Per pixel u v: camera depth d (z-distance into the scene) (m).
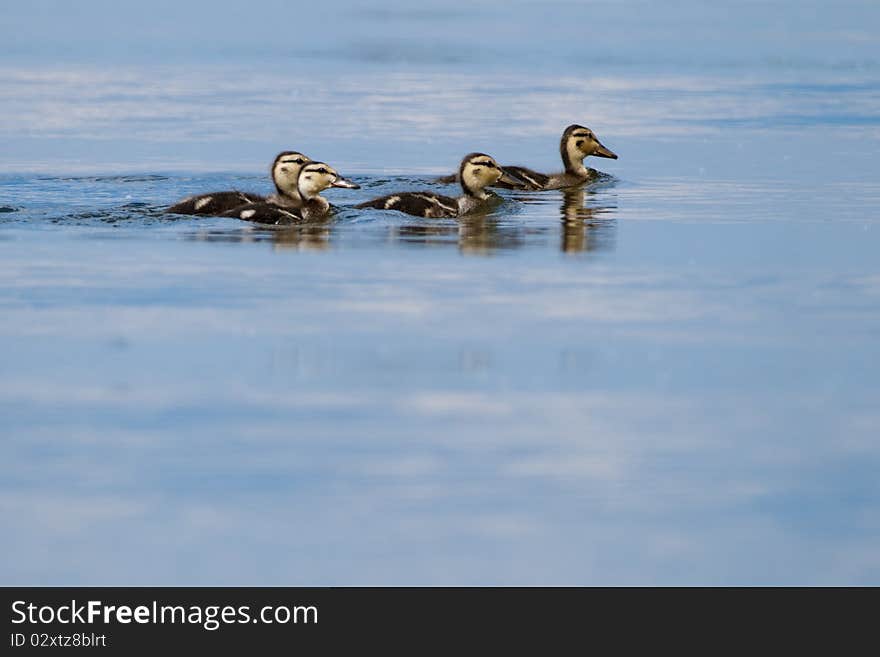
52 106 36.69
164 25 63.22
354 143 31.61
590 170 27.92
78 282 17.75
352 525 10.91
